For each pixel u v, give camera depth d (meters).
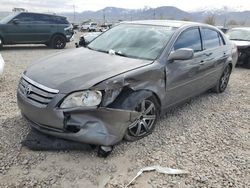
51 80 3.62
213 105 6.00
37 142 3.79
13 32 13.72
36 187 3.11
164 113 4.79
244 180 3.45
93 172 3.39
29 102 3.65
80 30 49.31
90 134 3.46
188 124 4.90
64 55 4.53
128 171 3.46
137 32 4.98
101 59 4.24
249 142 4.42
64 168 3.42
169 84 4.44
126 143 4.04
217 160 3.84
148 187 3.22
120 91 3.66
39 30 14.41
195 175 3.48
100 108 3.45
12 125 4.36
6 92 6.12
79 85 3.48
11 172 3.31
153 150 3.95
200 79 5.41
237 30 12.23
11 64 9.56
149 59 4.31
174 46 4.62
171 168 3.57
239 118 5.37
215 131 4.72
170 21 5.46
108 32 5.37
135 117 3.73
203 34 5.61
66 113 3.42
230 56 6.67
